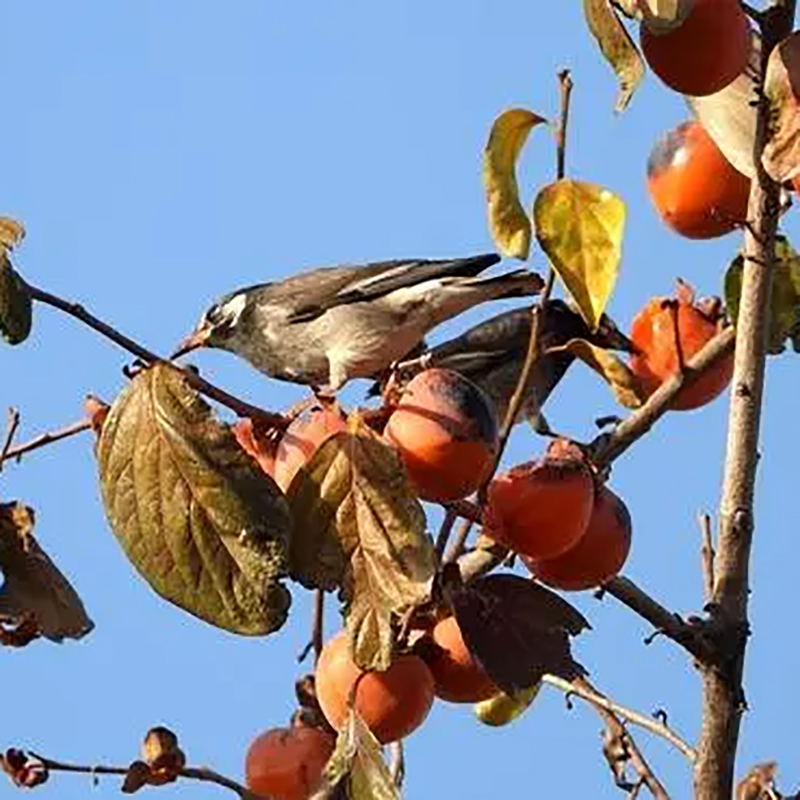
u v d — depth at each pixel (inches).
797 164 302.5
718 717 339.9
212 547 284.0
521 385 305.0
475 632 306.8
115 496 285.7
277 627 283.6
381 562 285.6
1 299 277.1
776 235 326.3
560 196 305.3
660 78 306.5
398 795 297.3
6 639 323.6
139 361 287.4
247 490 283.4
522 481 306.7
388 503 285.3
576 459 310.3
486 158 313.9
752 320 330.3
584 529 310.7
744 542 339.0
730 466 338.6
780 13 304.2
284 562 282.0
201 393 293.1
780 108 303.6
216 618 283.4
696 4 298.0
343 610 286.0
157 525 284.4
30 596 322.3
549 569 323.0
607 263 305.6
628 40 293.1
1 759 324.2
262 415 297.4
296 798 334.3
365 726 300.0
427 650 318.7
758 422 335.3
